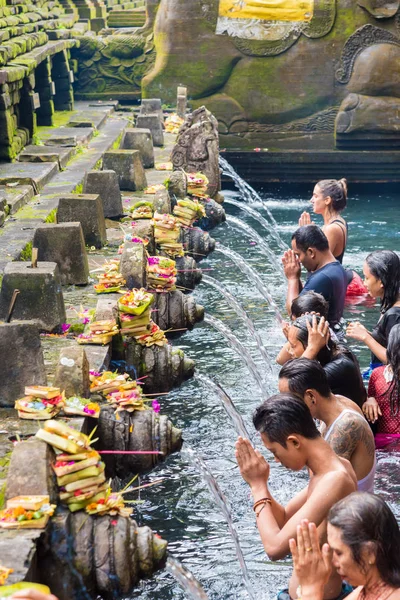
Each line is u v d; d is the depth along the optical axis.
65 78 21.75
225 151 20.62
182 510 6.33
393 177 20.33
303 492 4.32
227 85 21.03
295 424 4.01
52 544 4.17
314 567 3.54
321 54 20.34
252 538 5.93
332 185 8.48
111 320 6.95
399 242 15.03
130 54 23.03
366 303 11.17
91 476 4.37
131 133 15.47
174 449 5.55
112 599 4.35
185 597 5.24
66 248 8.62
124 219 11.62
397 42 20.12
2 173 13.47
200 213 11.85
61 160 15.09
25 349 5.57
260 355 9.57
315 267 7.39
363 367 8.98
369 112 20.05
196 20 20.92
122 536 4.29
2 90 14.66
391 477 6.16
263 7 20.38
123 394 5.58
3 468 4.75
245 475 4.35
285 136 20.84
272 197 19.70
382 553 3.22
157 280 8.48
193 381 8.70
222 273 13.01
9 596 3.38
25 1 20.83
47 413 5.21
